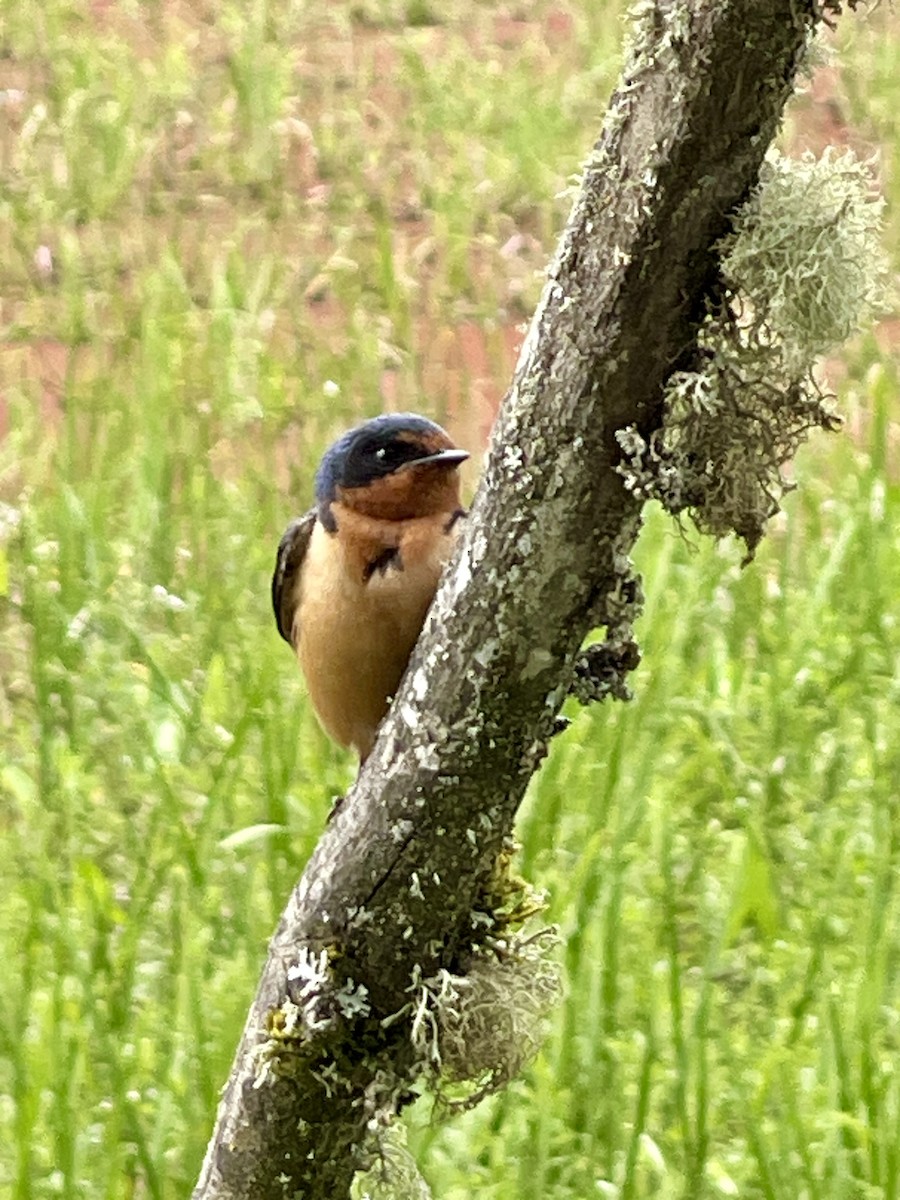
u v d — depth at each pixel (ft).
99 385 32.60
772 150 9.87
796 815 23.18
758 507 10.23
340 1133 12.15
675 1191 17.72
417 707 10.97
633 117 9.54
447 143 45.55
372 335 34.45
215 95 48.11
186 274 38.91
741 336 10.03
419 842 11.16
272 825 21.09
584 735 23.24
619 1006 19.81
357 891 11.36
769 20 9.12
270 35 52.13
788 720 24.30
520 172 43.37
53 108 47.01
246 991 19.34
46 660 25.18
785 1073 18.34
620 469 10.09
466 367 35.32
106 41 50.70
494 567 10.52
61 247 39.32
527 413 10.19
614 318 9.83
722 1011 20.10
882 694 25.39
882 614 26.61
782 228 9.55
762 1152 17.35
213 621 26.16
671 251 9.65
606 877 20.70
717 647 25.53
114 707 24.63
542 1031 11.99
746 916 21.52
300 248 40.68
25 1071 17.92
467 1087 18.63
